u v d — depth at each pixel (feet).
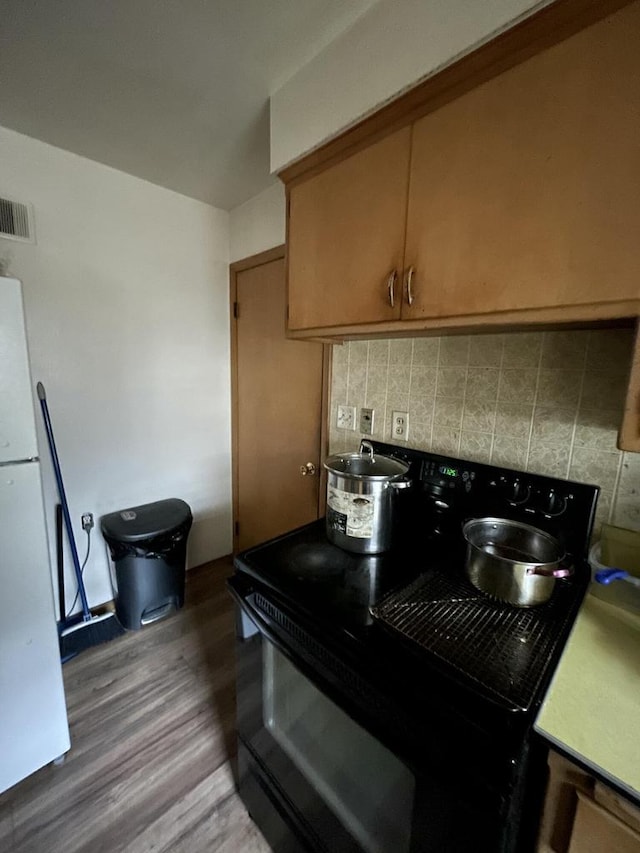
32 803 3.91
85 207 5.82
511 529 3.37
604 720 1.99
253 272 7.17
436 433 4.42
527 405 3.68
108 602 6.92
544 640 2.47
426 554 3.71
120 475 6.78
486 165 2.65
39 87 4.24
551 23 2.27
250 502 8.02
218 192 6.78
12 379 3.54
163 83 4.16
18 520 3.69
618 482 3.21
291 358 6.57
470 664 2.25
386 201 3.31
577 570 3.25
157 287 6.79
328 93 3.62
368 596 3.00
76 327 5.96
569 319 2.42
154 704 5.10
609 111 2.14
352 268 3.67
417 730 2.06
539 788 2.07
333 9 3.24
